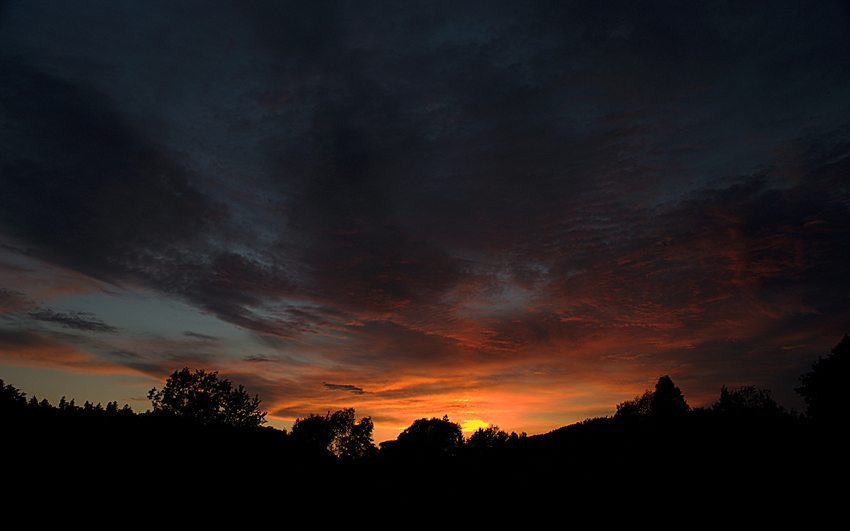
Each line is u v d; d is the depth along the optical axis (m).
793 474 25.53
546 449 48.47
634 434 44.44
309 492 37.62
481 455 56.25
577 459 40.06
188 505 28.73
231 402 45.91
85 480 29.25
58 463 30.84
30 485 27.02
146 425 41.16
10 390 39.53
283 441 50.41
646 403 55.88
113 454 34.34
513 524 26.66
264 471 39.72
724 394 45.06
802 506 21.50
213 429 43.62
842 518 19.64
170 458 36.06
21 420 35.88
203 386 46.00
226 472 36.62
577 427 56.31
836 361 41.97
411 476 49.38
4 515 23.19
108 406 43.12
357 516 32.19
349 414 67.12
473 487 38.75
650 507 25.08
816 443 30.05
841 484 22.97
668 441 38.22
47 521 23.39
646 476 30.59
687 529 21.50
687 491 26.33
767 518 21.02
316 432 62.44
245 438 44.47
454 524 28.55
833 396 39.34
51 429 36.00
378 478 48.16
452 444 63.75
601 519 24.73
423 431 64.88
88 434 36.84
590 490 30.34
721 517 22.03
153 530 24.19
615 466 34.75
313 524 29.25
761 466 27.75
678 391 54.94
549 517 26.67
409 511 33.28
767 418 38.19
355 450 64.69
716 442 34.66
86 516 24.62
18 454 30.75
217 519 27.23
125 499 27.70
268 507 31.39
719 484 26.36
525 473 39.88
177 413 43.94
